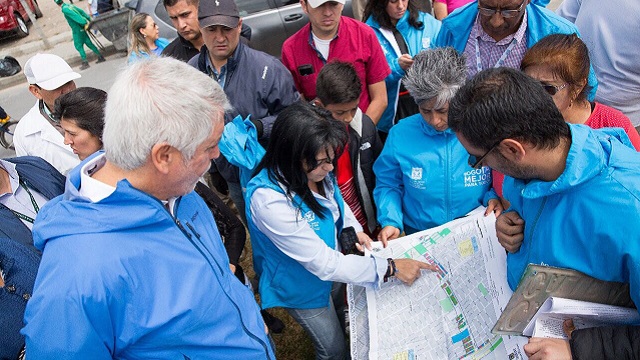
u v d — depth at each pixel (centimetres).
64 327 97
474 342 130
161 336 110
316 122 148
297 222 160
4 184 172
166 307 108
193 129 101
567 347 108
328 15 246
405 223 209
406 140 188
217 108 106
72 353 98
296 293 181
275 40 471
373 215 226
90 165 117
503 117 97
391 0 278
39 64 224
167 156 103
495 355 124
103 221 103
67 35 899
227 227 195
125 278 102
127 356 110
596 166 100
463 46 219
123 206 106
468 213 182
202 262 120
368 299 160
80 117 178
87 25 737
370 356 138
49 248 102
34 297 98
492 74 103
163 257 111
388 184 202
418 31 292
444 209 188
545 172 104
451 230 168
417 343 138
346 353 219
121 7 754
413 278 157
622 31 191
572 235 106
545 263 115
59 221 103
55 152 235
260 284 188
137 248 106
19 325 131
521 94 97
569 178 100
